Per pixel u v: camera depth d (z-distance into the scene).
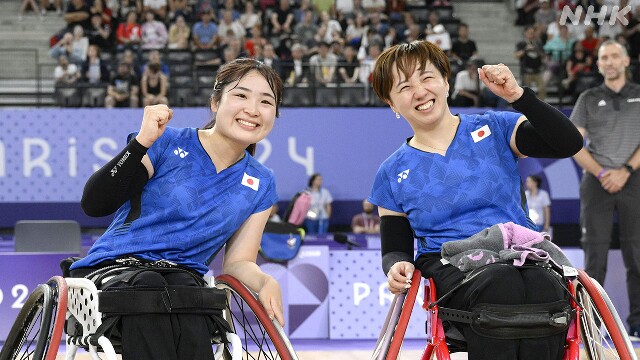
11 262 7.11
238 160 3.53
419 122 3.52
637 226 6.78
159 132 3.17
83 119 11.59
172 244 3.35
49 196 11.54
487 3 16.84
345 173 11.93
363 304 7.51
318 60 13.56
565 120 3.31
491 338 3.05
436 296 3.26
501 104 12.30
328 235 11.07
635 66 13.38
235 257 3.54
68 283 3.09
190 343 3.10
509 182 3.52
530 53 13.51
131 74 13.03
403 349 6.79
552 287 3.07
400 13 15.42
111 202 3.19
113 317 3.02
